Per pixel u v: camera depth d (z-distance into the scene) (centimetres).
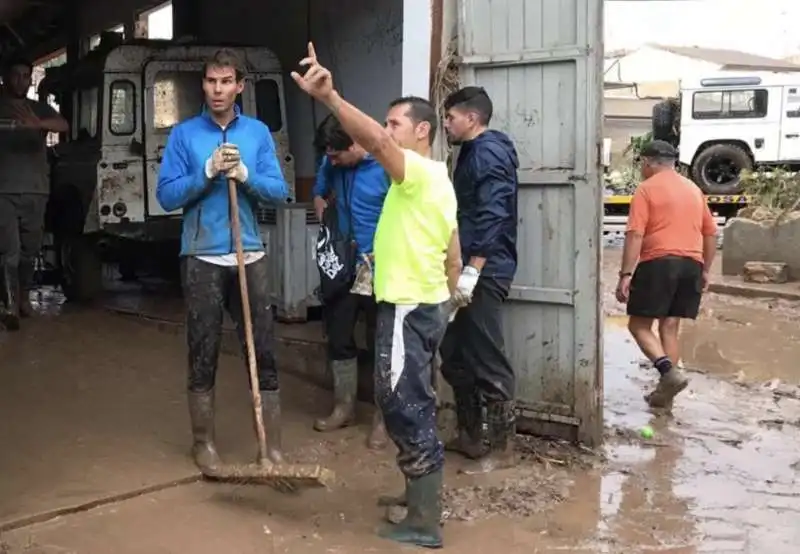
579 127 468
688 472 465
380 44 707
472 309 443
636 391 633
